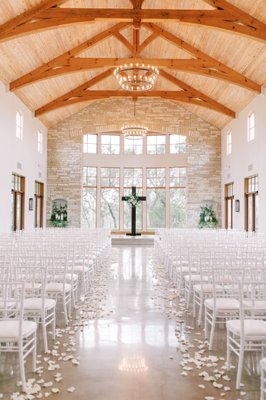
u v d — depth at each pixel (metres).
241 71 13.35
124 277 9.35
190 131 20.53
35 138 17.78
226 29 10.36
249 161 15.59
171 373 3.84
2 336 3.49
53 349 4.47
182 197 21.53
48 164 20.23
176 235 11.29
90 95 17.20
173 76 17.47
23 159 15.87
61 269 5.97
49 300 4.80
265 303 4.53
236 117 17.34
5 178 13.62
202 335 5.02
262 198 14.05
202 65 13.52
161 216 21.84
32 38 11.63
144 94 17.28
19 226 16.03
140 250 15.96
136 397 3.33
